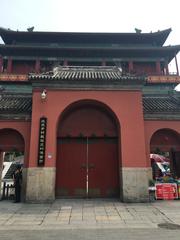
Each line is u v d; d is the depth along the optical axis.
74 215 10.60
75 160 15.30
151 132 15.51
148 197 13.49
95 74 16.22
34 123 14.18
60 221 9.68
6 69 31.16
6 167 30.69
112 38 33.62
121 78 14.72
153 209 11.73
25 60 30.89
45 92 14.45
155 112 15.72
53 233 8.12
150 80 29.22
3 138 15.31
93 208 11.97
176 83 29.47
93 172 15.18
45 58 30.84
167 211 11.30
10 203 13.45
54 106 14.51
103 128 15.72
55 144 14.09
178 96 18.50
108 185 15.01
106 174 15.17
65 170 15.11
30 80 14.70
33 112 14.34
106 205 12.68
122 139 14.23
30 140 13.92
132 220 9.77
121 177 13.99
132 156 14.01
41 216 10.47
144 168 13.84
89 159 15.36
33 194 13.27
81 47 30.31
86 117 15.85
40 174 13.52
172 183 14.74
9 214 10.84
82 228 8.72
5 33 32.03
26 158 14.35
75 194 14.78
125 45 34.16
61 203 13.17
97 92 14.88
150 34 33.19
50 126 14.20
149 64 31.88
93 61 31.09
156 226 8.91
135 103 14.80
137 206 12.43
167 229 8.51
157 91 23.89
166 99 18.55
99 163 15.34
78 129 15.63
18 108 15.06
